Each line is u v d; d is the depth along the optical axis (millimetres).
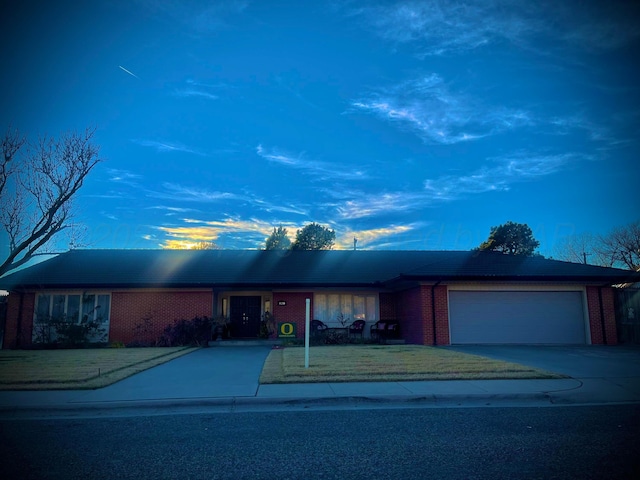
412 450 6055
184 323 21500
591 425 7297
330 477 5125
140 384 10680
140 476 5215
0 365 13375
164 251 27688
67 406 8648
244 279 23578
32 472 5352
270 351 18359
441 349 17359
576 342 20266
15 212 20297
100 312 22641
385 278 24266
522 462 5543
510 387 10062
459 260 21844
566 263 21891
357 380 10727
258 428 7262
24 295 22516
